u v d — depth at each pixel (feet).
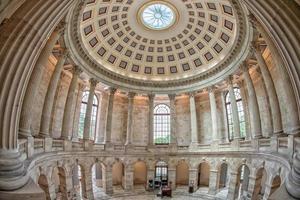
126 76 104.99
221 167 101.04
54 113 81.41
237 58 81.92
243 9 57.21
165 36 102.63
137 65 111.65
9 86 27.66
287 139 46.21
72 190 73.46
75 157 78.23
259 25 52.65
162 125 121.08
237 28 72.02
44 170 49.98
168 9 91.76
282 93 60.75
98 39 95.55
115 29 96.37
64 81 87.81
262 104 77.56
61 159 66.18
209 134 107.65
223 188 95.40
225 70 91.04
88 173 85.15
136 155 101.81
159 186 101.55
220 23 88.94
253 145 69.92
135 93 108.58
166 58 111.14
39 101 69.31
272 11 29.22
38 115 68.74
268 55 69.00
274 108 61.00
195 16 92.48
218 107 104.94
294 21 27.91
